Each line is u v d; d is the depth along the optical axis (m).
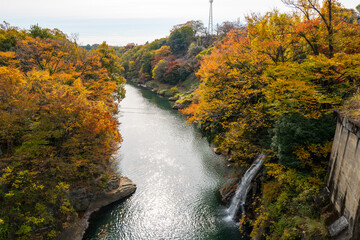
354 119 11.17
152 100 75.00
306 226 12.81
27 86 20.17
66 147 19.53
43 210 16.66
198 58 87.50
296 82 13.97
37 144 17.61
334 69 15.48
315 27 17.20
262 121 20.88
